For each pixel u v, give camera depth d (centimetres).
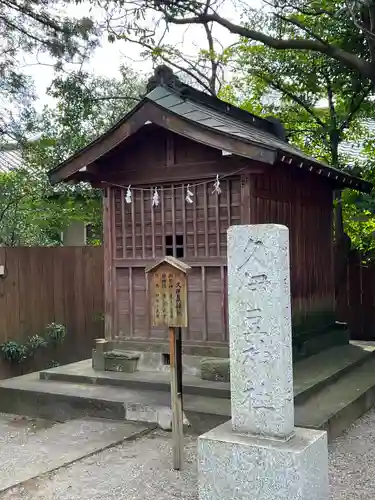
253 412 323
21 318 731
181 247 620
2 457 465
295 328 675
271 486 303
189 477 412
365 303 912
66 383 625
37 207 1106
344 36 927
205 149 596
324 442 326
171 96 607
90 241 1395
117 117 1140
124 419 544
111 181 655
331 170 672
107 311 664
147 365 634
